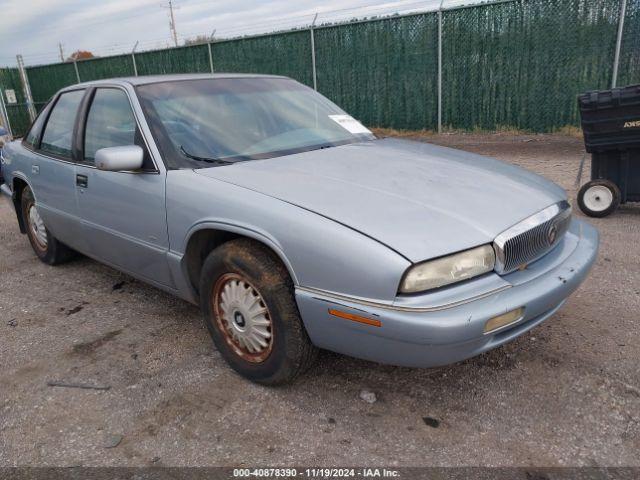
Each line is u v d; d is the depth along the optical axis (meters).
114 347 3.41
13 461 2.41
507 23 10.76
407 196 2.60
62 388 2.97
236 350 2.95
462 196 2.66
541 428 2.49
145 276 3.56
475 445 2.40
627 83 9.93
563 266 2.70
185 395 2.85
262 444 2.46
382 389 2.84
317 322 2.46
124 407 2.77
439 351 2.23
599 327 3.37
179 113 3.39
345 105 13.18
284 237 2.49
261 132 3.48
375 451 2.38
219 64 14.82
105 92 3.79
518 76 10.95
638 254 4.59
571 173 7.70
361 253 2.27
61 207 4.17
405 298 2.22
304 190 2.68
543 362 3.01
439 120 11.99
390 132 12.61
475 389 2.80
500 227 2.46
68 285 4.52
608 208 5.67
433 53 11.66
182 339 3.47
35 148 4.63
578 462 2.27
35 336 3.62
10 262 5.23
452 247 2.29
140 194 3.23
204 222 2.84
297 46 13.35
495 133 11.52
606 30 9.86
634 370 2.90
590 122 5.53
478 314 2.22
